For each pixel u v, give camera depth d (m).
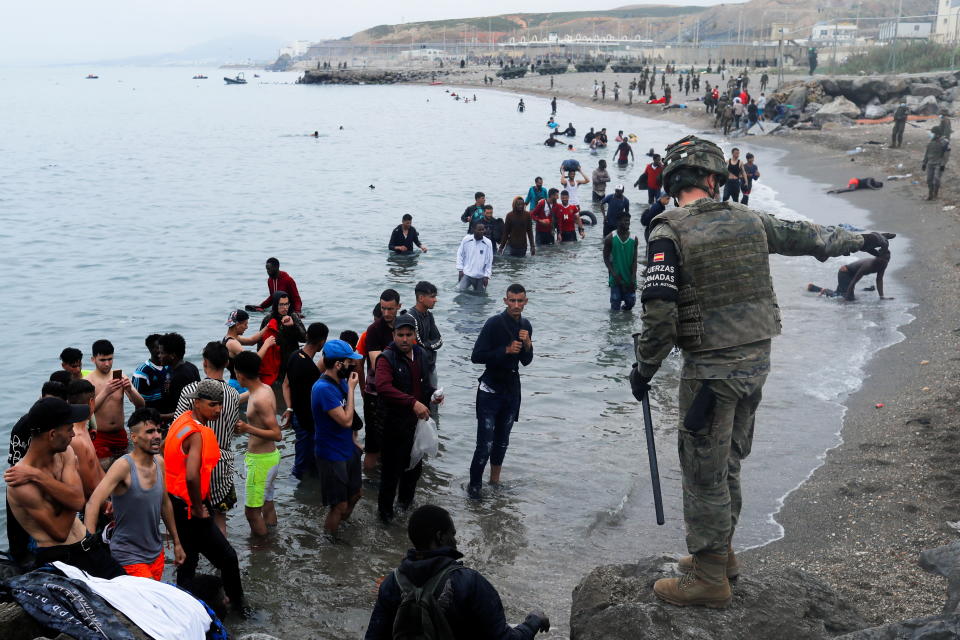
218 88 186.00
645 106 68.88
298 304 13.43
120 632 4.07
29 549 5.62
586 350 13.03
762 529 7.17
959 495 7.23
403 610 3.51
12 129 67.06
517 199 19.17
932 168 22.75
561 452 9.36
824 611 4.22
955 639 3.42
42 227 24.69
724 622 3.92
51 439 5.22
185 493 6.22
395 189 31.80
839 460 8.46
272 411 7.43
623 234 14.66
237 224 25.08
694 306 3.56
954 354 11.32
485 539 7.51
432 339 9.39
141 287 17.59
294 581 6.88
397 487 8.46
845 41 74.06
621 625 3.98
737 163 23.22
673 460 9.10
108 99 130.38
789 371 11.44
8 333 14.35
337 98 115.44
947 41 59.94
